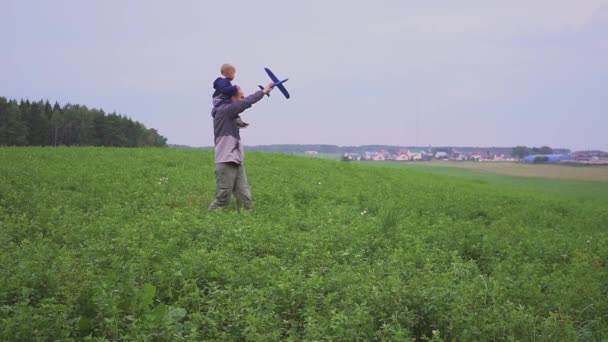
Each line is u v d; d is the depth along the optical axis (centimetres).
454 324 524
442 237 957
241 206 1204
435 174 4016
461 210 1461
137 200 1248
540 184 4094
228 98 1170
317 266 717
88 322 501
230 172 1168
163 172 1888
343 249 838
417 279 610
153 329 482
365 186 1952
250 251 782
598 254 936
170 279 621
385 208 1271
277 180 1858
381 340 499
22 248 673
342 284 612
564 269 816
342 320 500
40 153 2403
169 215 1018
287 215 1122
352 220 1083
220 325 519
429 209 1445
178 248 762
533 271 762
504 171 5881
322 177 2141
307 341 485
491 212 1491
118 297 521
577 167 6450
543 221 1399
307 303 564
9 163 1850
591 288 662
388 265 699
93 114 9144
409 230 1020
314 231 898
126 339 472
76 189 1388
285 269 656
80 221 929
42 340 454
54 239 800
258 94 1155
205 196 1397
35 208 1033
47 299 502
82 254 699
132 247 727
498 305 568
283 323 542
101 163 2083
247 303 532
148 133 9725
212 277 639
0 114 8181
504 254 895
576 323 609
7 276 561
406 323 540
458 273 692
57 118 8894
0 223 855
